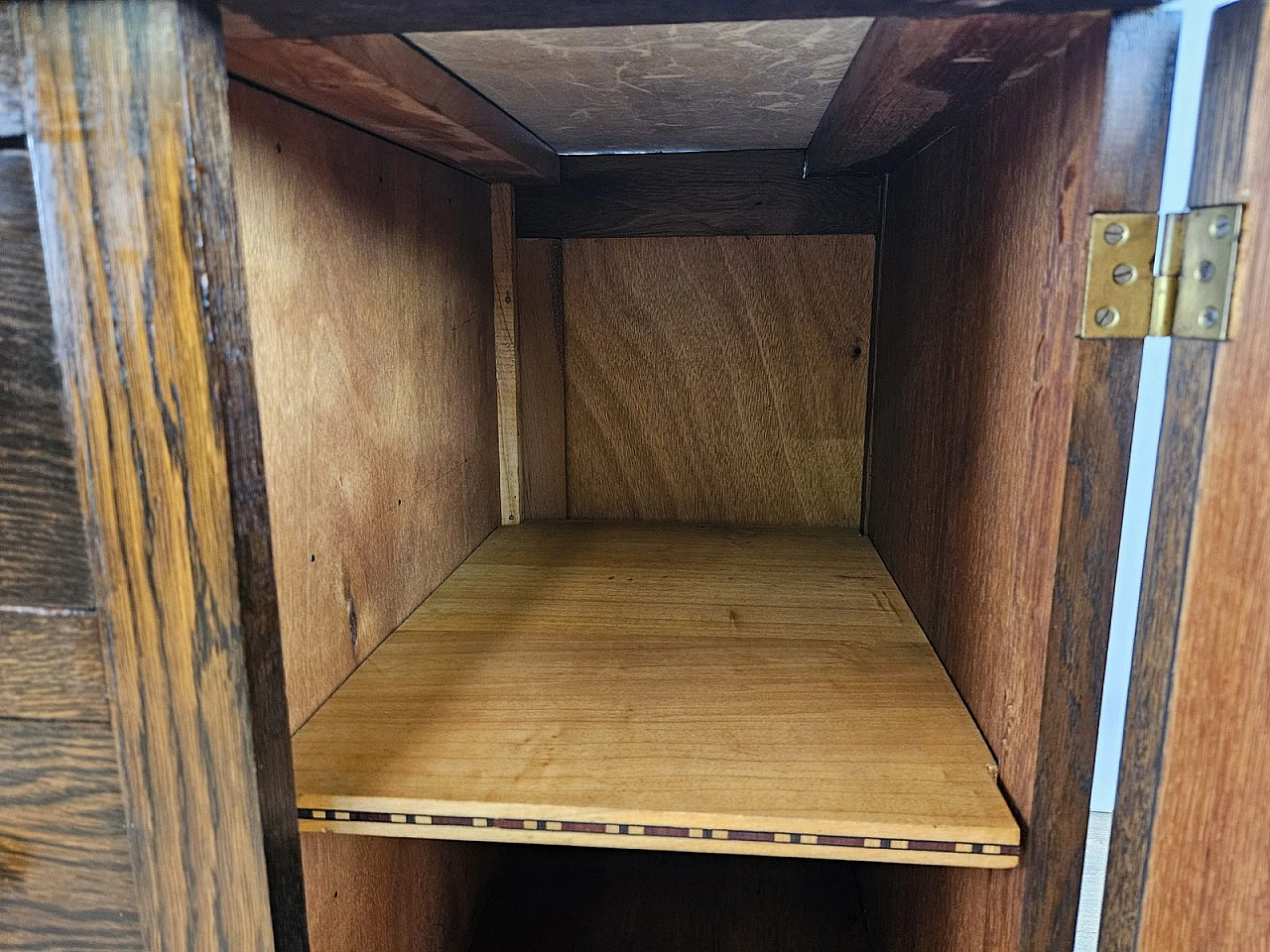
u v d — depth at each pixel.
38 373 0.47
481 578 1.14
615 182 1.29
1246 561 0.46
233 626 0.49
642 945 1.21
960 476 0.82
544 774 0.68
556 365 1.37
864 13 0.47
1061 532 0.56
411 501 1.01
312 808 0.66
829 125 0.94
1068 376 0.55
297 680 0.75
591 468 1.40
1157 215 0.51
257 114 0.65
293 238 0.71
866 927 1.25
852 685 0.83
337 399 0.81
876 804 0.64
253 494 0.50
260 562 0.51
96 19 0.43
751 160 1.26
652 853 1.42
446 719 0.77
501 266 1.31
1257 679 0.45
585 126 1.06
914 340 1.03
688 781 0.67
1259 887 0.46
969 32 0.52
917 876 0.97
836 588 1.10
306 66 0.59
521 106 0.93
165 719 0.51
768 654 0.91
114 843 0.54
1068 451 0.55
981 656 0.75
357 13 0.48
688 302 1.32
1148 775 0.53
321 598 0.79
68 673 0.51
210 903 0.54
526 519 1.42
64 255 0.46
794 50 0.70
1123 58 0.50
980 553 0.75
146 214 0.45
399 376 0.96
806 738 0.74
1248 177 0.45
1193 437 0.49
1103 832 1.24
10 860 0.55
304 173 0.73
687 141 1.17
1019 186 0.65
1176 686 0.51
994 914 0.68
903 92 0.69
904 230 1.10
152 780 0.52
